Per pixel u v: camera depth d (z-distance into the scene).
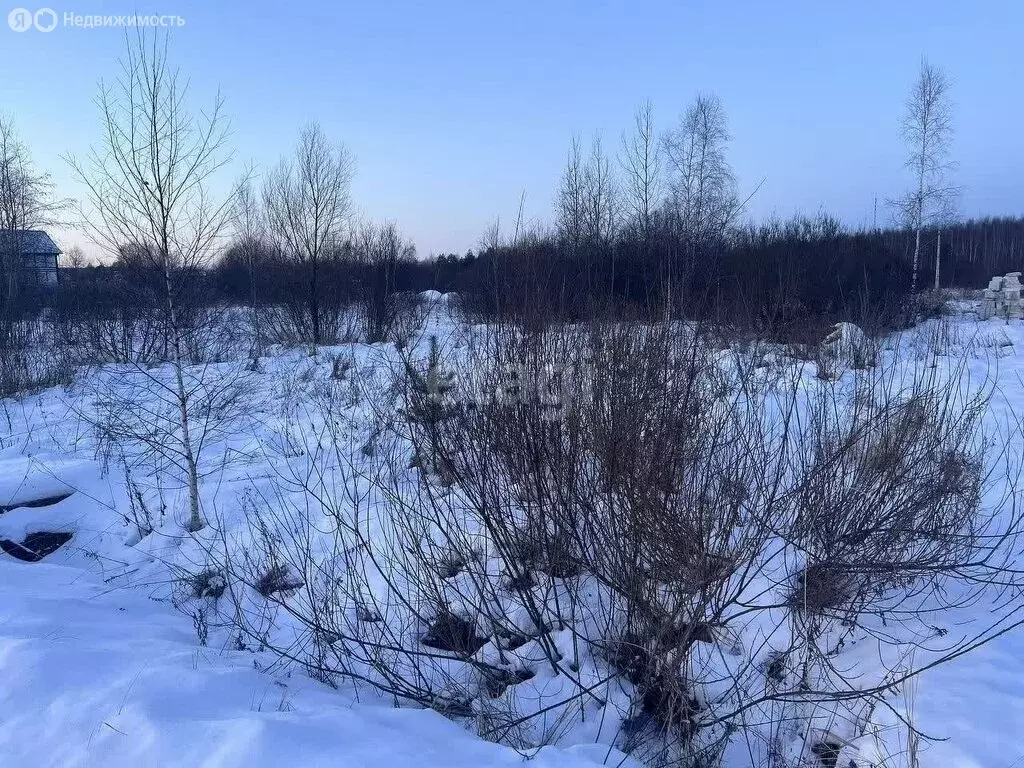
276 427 8.36
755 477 3.81
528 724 3.43
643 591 3.54
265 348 14.88
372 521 5.22
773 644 3.61
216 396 7.42
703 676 3.44
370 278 16.91
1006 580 3.98
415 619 4.18
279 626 4.44
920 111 21.70
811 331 7.18
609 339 3.88
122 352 10.91
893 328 11.86
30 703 3.24
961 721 2.95
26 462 7.13
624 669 3.58
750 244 16.44
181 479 6.75
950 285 25.59
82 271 13.79
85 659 3.61
